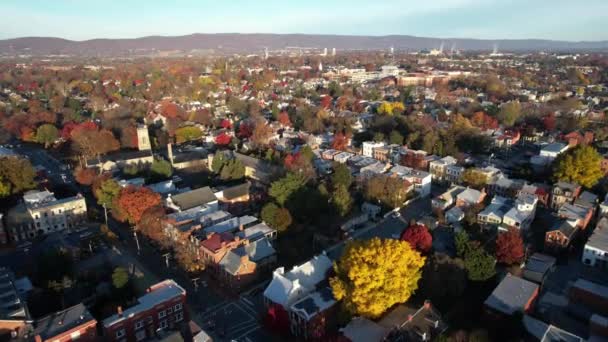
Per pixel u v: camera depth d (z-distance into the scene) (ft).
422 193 553.64
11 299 310.24
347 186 533.96
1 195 514.68
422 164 631.15
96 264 396.16
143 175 619.26
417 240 376.27
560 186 500.33
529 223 453.58
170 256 416.87
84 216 498.69
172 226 428.97
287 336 308.60
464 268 338.54
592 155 521.24
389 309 298.97
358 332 268.82
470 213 453.99
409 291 302.25
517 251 375.25
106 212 517.14
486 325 299.17
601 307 314.55
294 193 465.88
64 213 483.10
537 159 639.76
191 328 284.61
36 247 432.66
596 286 326.03
